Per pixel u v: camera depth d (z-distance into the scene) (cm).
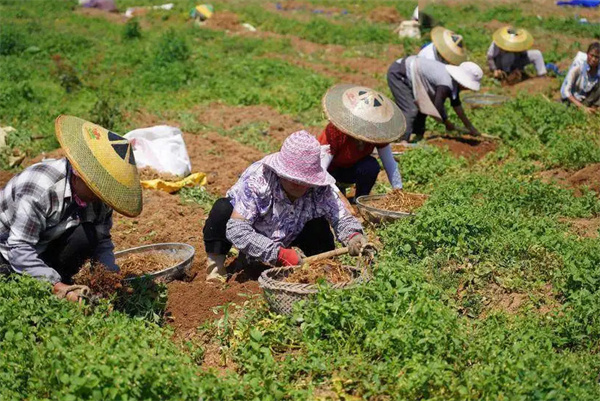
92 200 525
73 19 2473
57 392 412
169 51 1758
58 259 545
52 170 511
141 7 2845
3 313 476
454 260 617
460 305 583
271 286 521
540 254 621
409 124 1064
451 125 1106
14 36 1850
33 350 448
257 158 1053
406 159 960
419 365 450
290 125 1262
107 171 497
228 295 591
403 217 684
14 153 1028
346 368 475
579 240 677
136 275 620
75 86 1477
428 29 2117
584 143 995
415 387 441
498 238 642
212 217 606
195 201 868
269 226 577
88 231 542
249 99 1410
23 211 506
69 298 514
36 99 1362
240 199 565
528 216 759
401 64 1061
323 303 494
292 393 448
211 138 1141
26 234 511
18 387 436
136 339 462
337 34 2255
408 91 1059
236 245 564
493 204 749
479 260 621
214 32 2264
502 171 941
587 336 526
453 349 473
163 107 1362
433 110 1049
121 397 408
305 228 620
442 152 1030
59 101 1362
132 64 1741
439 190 811
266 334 518
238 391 439
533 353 469
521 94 1335
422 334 477
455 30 2150
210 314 569
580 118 1186
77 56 1817
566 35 2261
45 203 509
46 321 487
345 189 847
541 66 1648
